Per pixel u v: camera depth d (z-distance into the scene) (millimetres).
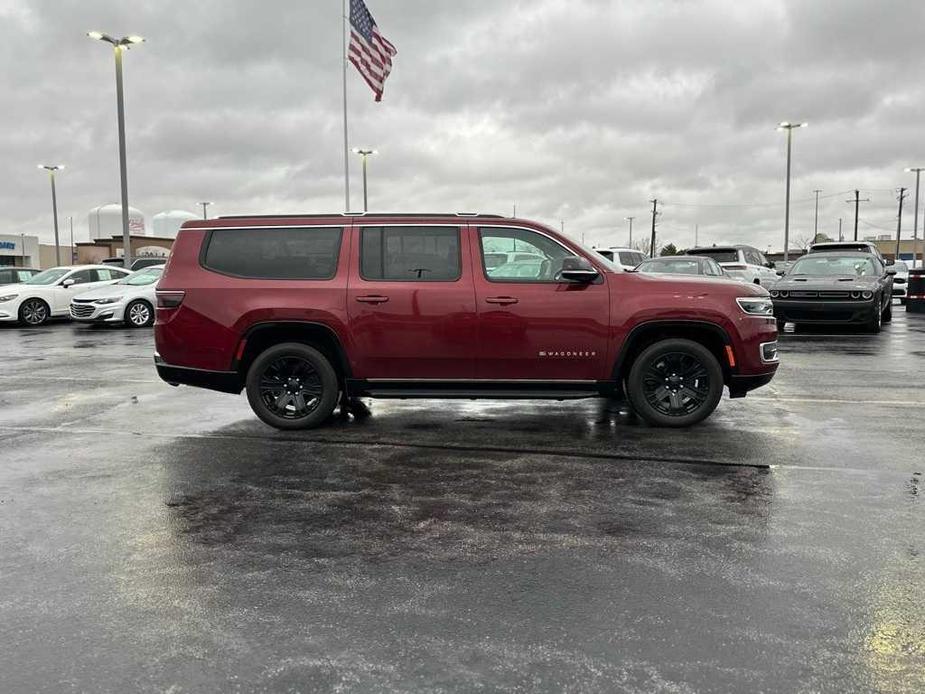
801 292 14422
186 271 6684
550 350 6457
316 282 6559
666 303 6406
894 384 8898
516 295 6426
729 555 3734
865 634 2939
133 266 27953
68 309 20250
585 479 5086
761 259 23359
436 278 6520
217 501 4688
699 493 4742
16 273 23281
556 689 2580
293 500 4699
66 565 3689
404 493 4824
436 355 6500
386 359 6539
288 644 2900
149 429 6824
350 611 3174
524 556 3756
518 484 4996
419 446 6082
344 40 28391
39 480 5168
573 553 3787
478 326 6438
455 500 4668
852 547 3820
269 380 6715
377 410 7637
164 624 3074
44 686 2633
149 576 3555
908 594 3285
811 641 2887
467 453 5836
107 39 26438
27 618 3137
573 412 7477
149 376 10266
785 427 6629
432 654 2814
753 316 6500
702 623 3037
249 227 6691
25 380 9906
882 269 16297
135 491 4906
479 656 2797
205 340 6609
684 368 6613
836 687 2582
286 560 3736
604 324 6414
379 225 6609
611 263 6789
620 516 4328
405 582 3461
